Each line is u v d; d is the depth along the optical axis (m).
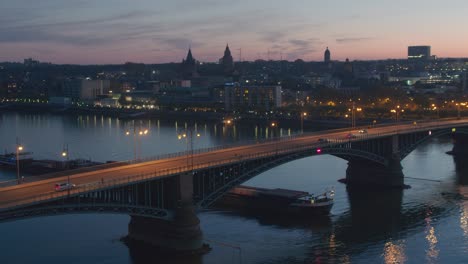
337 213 166.88
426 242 140.12
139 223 136.25
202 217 160.62
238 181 149.62
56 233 143.25
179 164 147.38
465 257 129.50
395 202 180.38
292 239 141.75
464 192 193.88
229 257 127.62
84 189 113.00
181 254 127.38
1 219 100.12
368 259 128.62
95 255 126.81
